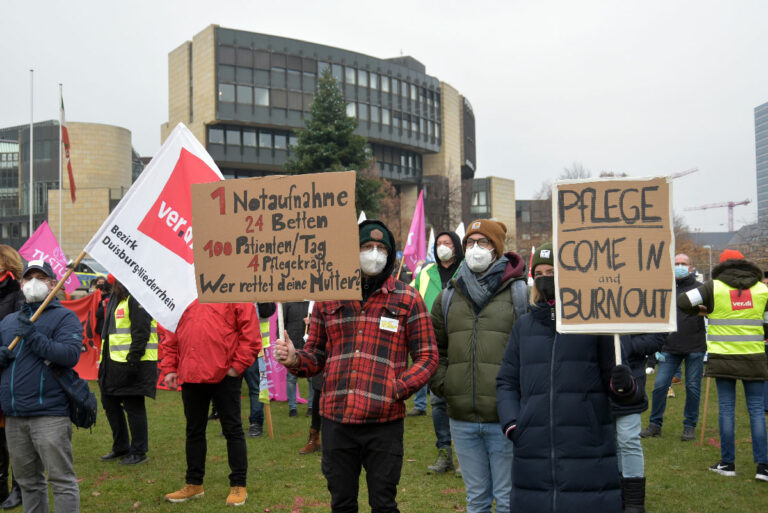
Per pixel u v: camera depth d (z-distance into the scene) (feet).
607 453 10.78
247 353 17.16
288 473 20.57
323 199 12.14
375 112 219.41
